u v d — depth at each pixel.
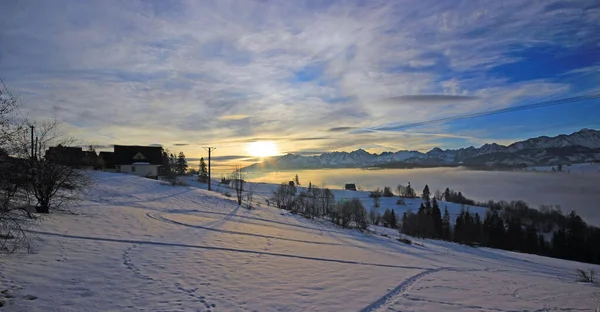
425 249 33.53
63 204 20.95
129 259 11.07
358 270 13.70
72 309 6.74
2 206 10.84
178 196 38.56
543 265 39.28
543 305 10.38
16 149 11.02
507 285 13.66
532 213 91.88
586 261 61.53
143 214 23.59
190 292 8.43
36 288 7.50
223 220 26.91
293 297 8.88
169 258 11.91
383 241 34.41
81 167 21.09
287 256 15.12
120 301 7.41
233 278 10.17
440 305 9.30
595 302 11.31
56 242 11.92
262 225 27.72
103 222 17.92
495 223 74.75
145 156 68.06
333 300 8.95
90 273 9.07
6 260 9.12
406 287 11.24
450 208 105.88
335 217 49.19
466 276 15.45
